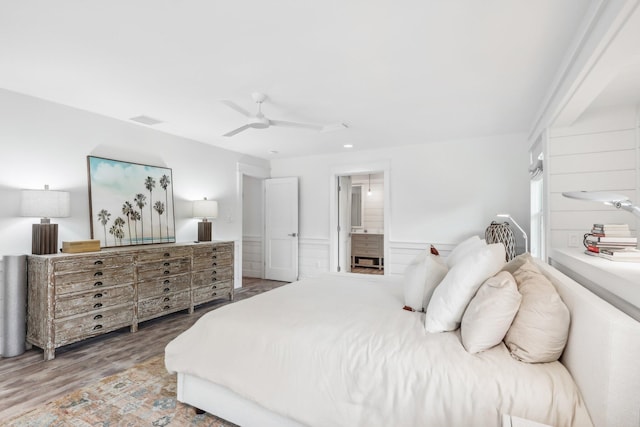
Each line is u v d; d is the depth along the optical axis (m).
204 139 4.63
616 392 0.97
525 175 4.32
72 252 2.97
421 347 1.47
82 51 2.21
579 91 2.12
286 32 1.98
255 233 6.49
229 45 2.13
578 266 1.88
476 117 3.65
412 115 3.57
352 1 1.69
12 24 1.89
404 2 1.70
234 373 1.71
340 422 1.44
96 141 3.51
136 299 3.34
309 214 5.94
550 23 1.87
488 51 2.20
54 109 3.18
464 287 1.62
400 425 1.32
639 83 2.18
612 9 1.44
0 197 2.84
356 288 2.66
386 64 2.39
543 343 1.32
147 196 3.99
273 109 3.37
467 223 4.64
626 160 2.61
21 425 1.80
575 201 2.75
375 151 5.31
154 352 2.82
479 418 1.21
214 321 1.91
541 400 1.17
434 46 2.14
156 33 1.99
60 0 1.67
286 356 1.61
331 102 3.16
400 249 5.08
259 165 6.06
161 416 1.89
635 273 1.34
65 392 2.15
